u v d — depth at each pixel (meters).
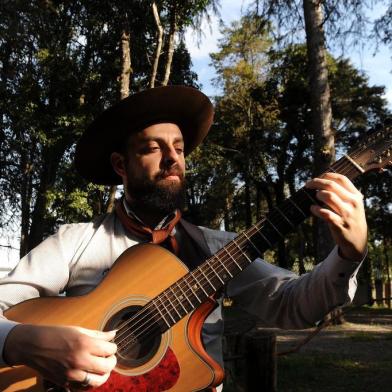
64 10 14.80
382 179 22.22
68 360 1.41
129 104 1.90
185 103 1.99
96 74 14.74
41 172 16.67
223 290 1.84
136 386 1.60
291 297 1.78
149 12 13.06
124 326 1.67
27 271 1.83
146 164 1.91
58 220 15.22
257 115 26.11
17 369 1.61
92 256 1.90
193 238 1.94
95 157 2.14
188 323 1.68
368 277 27.27
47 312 1.71
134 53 14.52
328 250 11.00
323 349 8.90
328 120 11.34
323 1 11.26
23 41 14.61
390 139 1.59
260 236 1.69
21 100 14.60
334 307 1.64
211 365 1.62
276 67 27.08
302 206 1.64
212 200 26.72
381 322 13.59
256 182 28.59
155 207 1.89
